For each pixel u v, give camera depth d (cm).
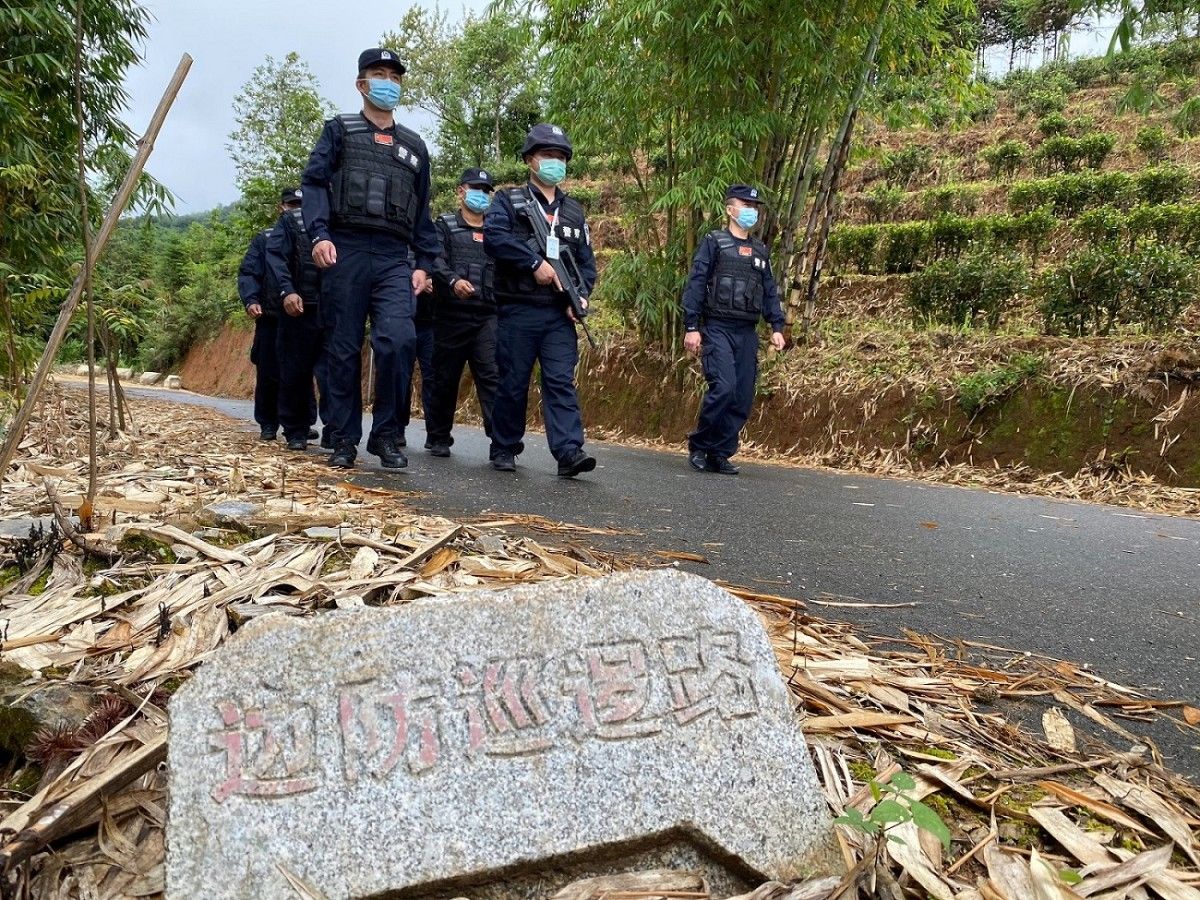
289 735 118
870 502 505
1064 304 802
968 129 1884
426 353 672
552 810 123
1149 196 1117
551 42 927
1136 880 135
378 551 258
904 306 1052
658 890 123
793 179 895
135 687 173
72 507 300
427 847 117
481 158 2044
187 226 3428
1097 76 2062
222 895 108
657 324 1038
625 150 924
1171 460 640
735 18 738
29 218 592
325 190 472
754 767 133
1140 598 300
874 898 125
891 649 231
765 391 900
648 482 535
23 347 487
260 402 722
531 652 131
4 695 164
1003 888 130
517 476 525
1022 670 222
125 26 695
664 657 136
